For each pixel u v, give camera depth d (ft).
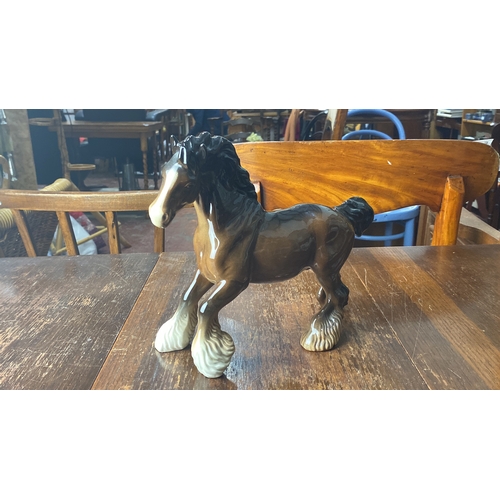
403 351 1.93
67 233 3.30
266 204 3.43
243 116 11.60
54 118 8.82
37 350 1.96
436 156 3.20
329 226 1.78
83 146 10.62
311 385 1.73
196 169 1.54
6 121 7.82
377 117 8.29
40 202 3.23
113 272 2.76
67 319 2.22
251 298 2.40
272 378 1.78
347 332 2.08
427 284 2.56
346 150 3.22
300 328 2.11
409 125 8.85
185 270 2.77
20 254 4.76
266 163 3.31
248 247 1.69
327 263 1.82
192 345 1.79
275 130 12.08
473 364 1.85
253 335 2.06
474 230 4.00
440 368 1.82
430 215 4.96
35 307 2.34
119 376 1.79
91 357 1.91
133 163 11.08
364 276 2.67
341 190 3.32
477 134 9.44
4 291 2.52
